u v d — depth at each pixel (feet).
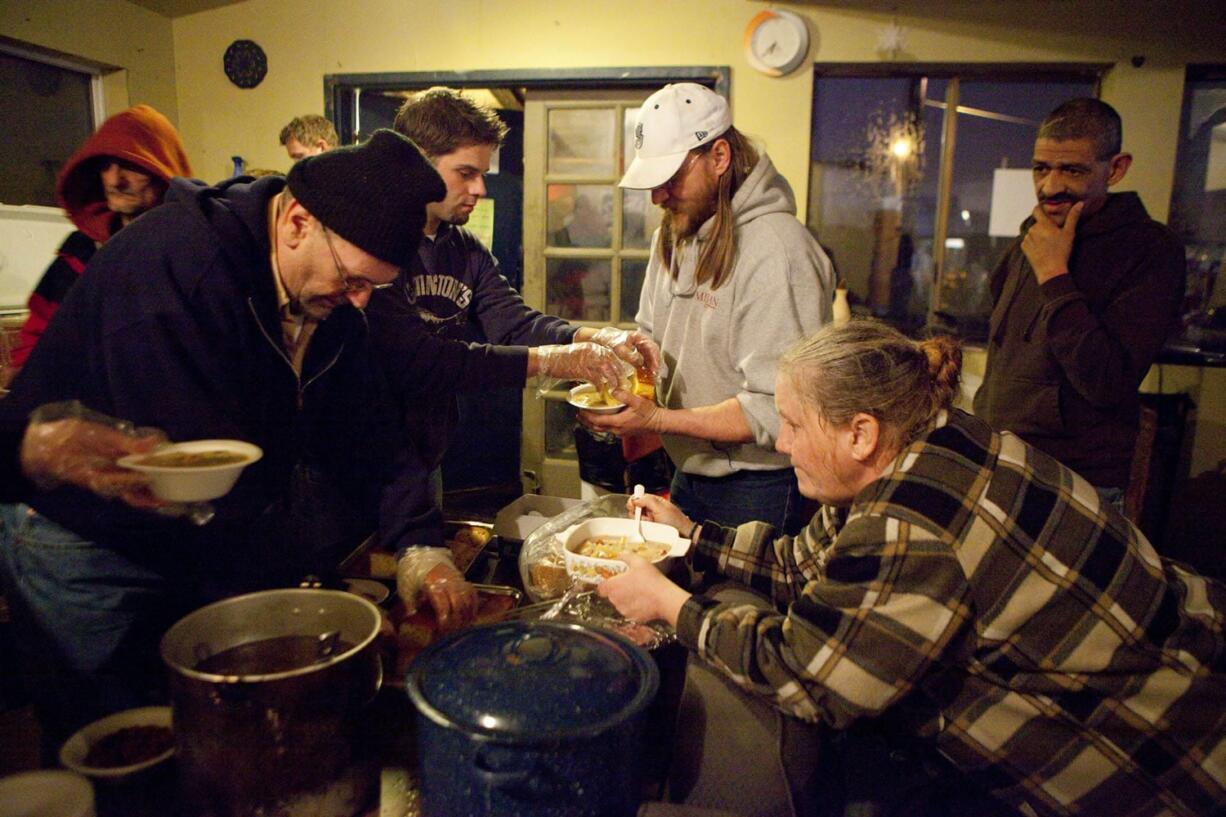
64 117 10.50
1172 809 3.38
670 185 5.68
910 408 3.57
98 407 3.71
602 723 2.67
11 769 3.79
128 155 6.09
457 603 4.18
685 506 6.50
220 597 4.31
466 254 7.08
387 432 4.86
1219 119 10.24
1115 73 10.11
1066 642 3.39
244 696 2.68
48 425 3.25
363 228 3.68
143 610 4.10
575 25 10.77
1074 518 3.43
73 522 3.77
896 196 11.69
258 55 11.41
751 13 10.42
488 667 3.01
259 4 11.30
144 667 4.10
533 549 4.93
